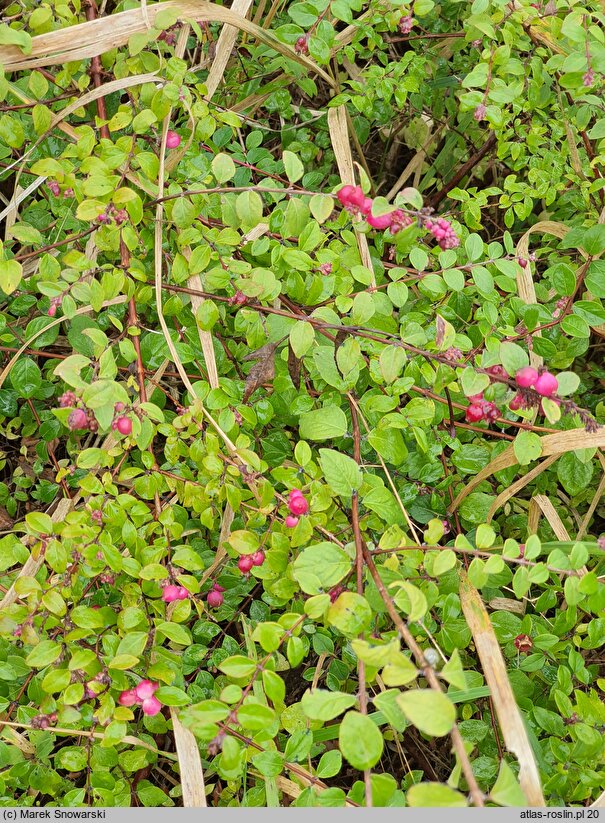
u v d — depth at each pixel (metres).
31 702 0.36
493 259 0.37
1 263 0.33
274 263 0.37
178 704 0.31
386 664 0.24
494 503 0.41
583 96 0.41
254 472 0.34
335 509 0.38
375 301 0.38
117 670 0.31
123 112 0.37
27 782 0.35
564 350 0.42
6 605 0.35
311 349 0.40
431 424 0.40
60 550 0.32
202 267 0.36
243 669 0.28
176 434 0.35
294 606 0.38
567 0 0.40
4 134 0.36
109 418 0.31
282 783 0.33
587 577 0.30
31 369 0.40
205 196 0.37
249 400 0.39
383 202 0.31
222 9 0.40
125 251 0.37
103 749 0.34
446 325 0.34
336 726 0.34
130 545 0.33
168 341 0.36
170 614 0.35
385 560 0.34
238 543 0.33
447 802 0.21
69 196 0.39
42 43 0.36
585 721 0.34
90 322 0.39
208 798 0.41
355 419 0.37
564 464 0.41
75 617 0.32
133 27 0.38
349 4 0.39
